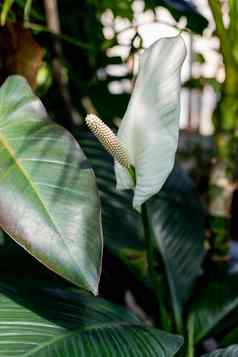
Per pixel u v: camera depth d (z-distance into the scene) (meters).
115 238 0.84
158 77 0.55
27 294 0.63
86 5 1.11
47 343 0.53
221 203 0.90
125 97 1.08
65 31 1.13
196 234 0.89
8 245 0.76
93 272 0.49
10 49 0.82
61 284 0.70
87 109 1.17
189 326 0.80
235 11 0.78
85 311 0.62
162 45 0.55
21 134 0.58
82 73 1.16
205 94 1.85
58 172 0.55
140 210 0.62
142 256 0.84
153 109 0.55
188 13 0.98
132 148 0.57
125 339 0.58
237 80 0.83
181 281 0.85
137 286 0.92
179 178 0.95
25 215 0.51
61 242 0.50
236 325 0.81
